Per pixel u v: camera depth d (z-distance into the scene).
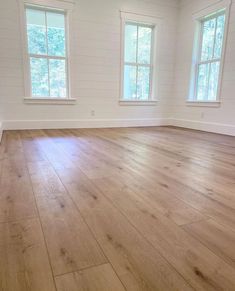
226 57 4.16
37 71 4.39
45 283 0.75
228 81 4.17
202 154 2.65
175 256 0.90
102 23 4.62
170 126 5.52
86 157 2.41
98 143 3.21
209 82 4.71
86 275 0.79
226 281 0.78
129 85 5.20
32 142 3.19
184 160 2.37
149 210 1.27
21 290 0.72
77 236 1.02
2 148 2.78
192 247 0.96
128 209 1.28
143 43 5.18
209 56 4.69
